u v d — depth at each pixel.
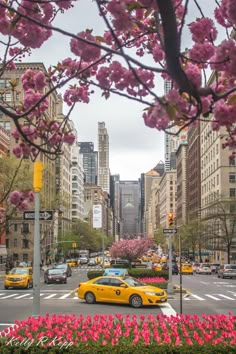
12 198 6.97
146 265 58.81
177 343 9.44
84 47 4.58
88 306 23.98
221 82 4.88
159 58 5.20
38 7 4.70
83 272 70.19
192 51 4.63
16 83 6.08
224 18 4.79
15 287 38.66
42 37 4.70
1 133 58.16
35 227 15.49
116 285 24.64
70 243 112.31
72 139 6.17
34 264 15.46
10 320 18.97
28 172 40.34
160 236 133.25
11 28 4.39
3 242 76.94
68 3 4.64
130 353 8.73
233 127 5.84
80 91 6.25
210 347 8.98
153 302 23.36
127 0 3.93
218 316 13.34
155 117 4.02
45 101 6.03
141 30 5.07
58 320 12.08
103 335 10.74
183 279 53.97
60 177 125.62
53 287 39.34
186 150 159.50
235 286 42.09
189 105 4.12
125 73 4.94
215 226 81.31
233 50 4.04
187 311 22.12
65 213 136.75
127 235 71.50
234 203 77.56
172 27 3.47
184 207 164.00
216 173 95.75
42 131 6.05
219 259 91.00
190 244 94.69
